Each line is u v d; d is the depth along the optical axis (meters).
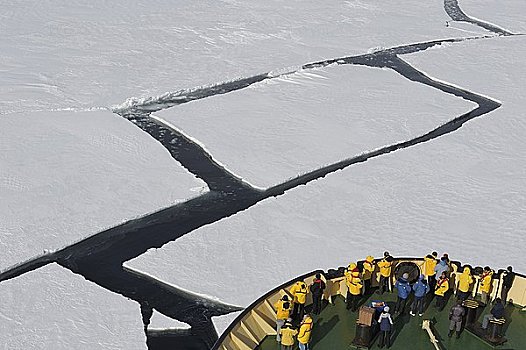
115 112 46.31
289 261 28.94
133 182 35.91
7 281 27.38
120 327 24.94
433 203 33.81
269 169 37.94
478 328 19.02
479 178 36.75
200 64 55.44
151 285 27.81
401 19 72.38
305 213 32.81
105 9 70.25
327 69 54.88
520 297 20.17
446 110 47.31
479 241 30.30
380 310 18.66
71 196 34.19
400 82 52.56
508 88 52.09
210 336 25.02
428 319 19.53
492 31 69.38
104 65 54.19
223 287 27.39
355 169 37.34
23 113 44.03
